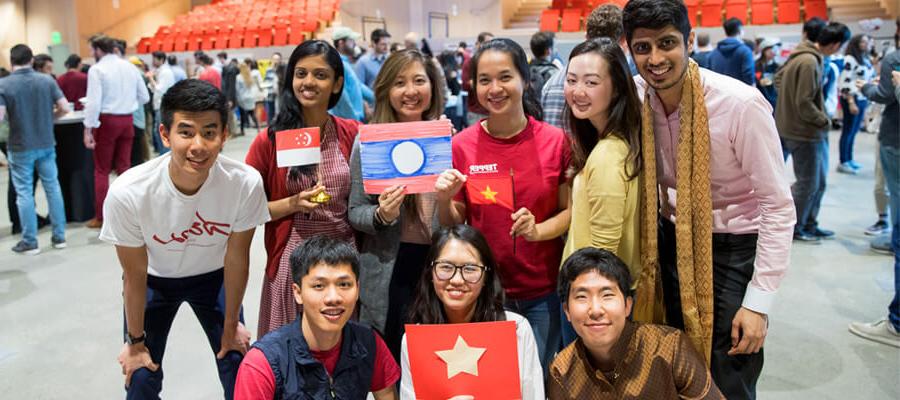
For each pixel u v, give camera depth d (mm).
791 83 4281
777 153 1655
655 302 1857
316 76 2045
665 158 1830
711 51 5918
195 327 3400
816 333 3131
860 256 4215
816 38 4316
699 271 1725
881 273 3902
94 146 5316
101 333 3387
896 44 7469
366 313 2088
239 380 1655
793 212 1677
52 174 4820
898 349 2934
